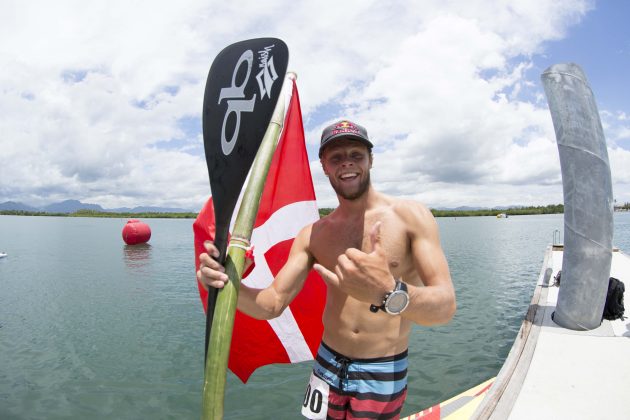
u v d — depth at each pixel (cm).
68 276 1916
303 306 364
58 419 639
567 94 679
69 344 967
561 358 531
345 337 245
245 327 372
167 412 661
